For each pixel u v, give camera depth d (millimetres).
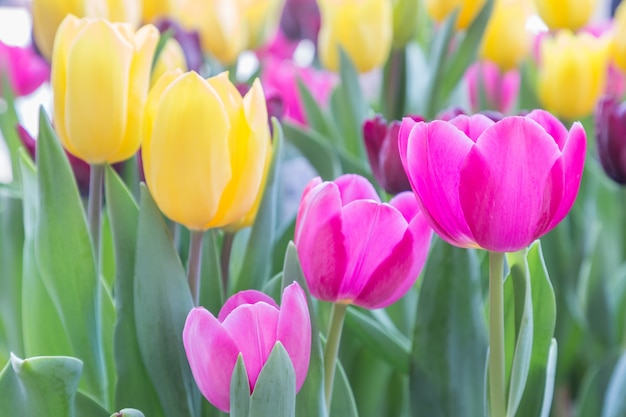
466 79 1378
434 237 780
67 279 780
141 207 733
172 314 739
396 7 1074
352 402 759
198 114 695
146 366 748
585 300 1049
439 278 771
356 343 868
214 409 762
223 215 721
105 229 895
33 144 913
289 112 1290
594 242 1045
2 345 917
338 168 981
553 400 1052
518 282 726
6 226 932
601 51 1074
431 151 667
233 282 842
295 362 673
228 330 669
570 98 1080
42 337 838
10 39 2027
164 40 889
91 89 733
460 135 663
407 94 1163
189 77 694
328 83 1378
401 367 810
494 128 656
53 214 769
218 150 702
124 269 756
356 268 697
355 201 688
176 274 739
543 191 661
